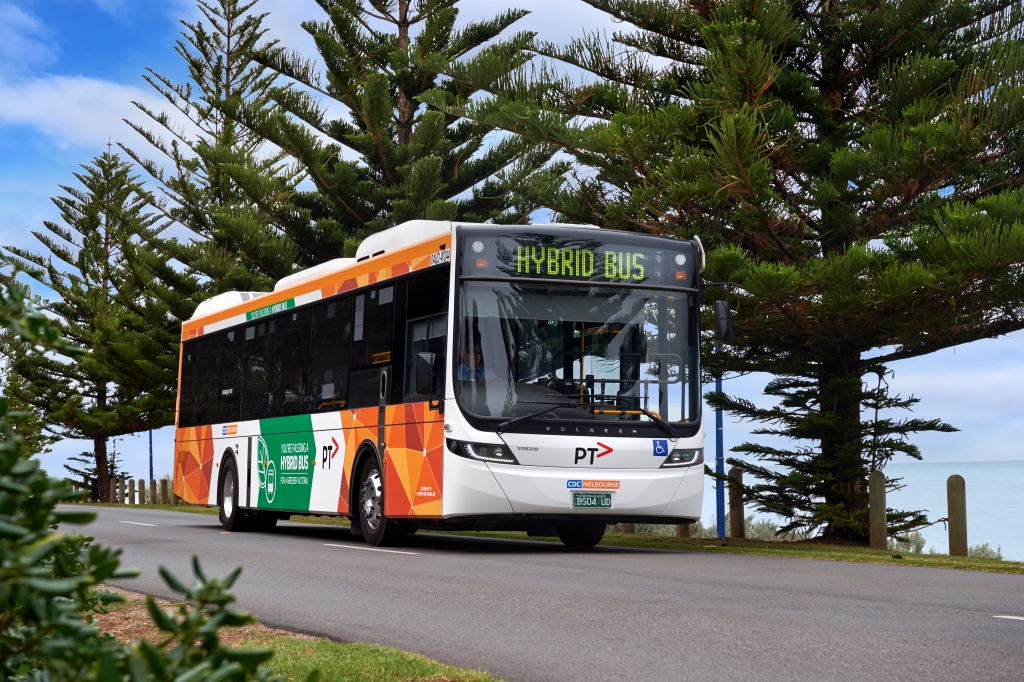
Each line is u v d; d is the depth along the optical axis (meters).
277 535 17.17
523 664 5.78
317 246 35.12
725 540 17.91
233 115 34.00
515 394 12.58
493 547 14.70
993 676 5.33
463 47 34.84
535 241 12.97
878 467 18.48
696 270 13.48
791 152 18.94
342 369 15.21
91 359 43.91
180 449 21.16
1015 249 15.24
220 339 19.77
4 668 1.42
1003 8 20.56
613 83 21.47
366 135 33.91
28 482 1.39
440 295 12.96
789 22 18.75
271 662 5.65
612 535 18.58
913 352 19.20
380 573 10.49
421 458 13.08
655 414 12.93
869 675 5.36
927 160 17.16
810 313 17.31
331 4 35.28
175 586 1.39
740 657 5.89
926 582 9.77
